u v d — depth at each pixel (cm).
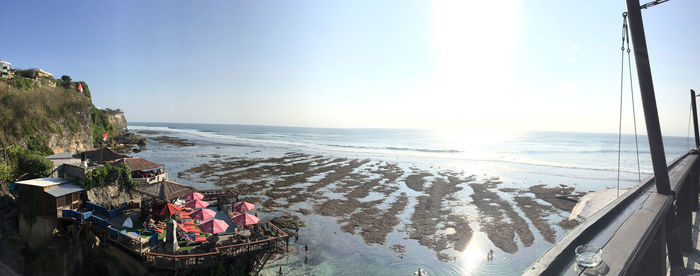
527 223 3569
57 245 2378
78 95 6969
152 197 2936
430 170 7031
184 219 2791
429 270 2550
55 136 5238
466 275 2477
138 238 2208
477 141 18762
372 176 6209
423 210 4025
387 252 2866
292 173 6366
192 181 5400
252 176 5969
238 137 18088
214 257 2145
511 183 5709
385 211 3981
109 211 2647
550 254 772
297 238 3130
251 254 2289
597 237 962
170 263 2056
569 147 14638
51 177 2870
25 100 4853
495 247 2953
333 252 2858
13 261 2378
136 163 3472
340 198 4553
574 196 4788
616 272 730
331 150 11375
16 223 2525
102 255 2298
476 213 3916
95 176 2838
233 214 3191
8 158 3347
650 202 1348
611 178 6347
